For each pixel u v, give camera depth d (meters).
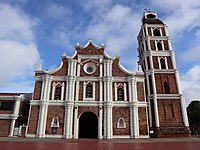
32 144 19.45
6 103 36.84
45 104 33.81
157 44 45.16
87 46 39.34
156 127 35.97
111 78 35.94
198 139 28.81
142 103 34.69
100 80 36.09
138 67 37.59
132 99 34.72
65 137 31.72
